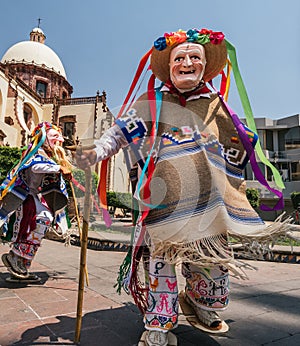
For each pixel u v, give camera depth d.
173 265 1.69
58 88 29.92
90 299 2.79
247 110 2.25
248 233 1.73
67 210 3.85
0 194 3.33
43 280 3.58
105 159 1.83
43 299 2.78
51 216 3.54
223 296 1.87
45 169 2.99
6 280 3.46
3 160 14.52
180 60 1.94
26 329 2.05
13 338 1.90
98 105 24.16
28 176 3.41
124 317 2.30
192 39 1.98
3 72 21.78
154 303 1.72
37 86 28.67
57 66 30.53
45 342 1.85
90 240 6.28
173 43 1.98
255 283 3.68
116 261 4.92
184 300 2.15
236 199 1.80
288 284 3.66
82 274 1.88
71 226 3.94
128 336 1.95
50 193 3.54
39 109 25.47
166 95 1.96
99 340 1.89
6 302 2.68
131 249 2.13
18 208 3.42
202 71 1.97
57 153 3.12
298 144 26.19
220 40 2.03
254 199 11.05
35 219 3.40
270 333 2.06
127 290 2.13
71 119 24.42
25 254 3.41
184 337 1.97
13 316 2.31
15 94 22.70
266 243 1.77
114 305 2.61
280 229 1.72
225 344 1.88
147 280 1.98
